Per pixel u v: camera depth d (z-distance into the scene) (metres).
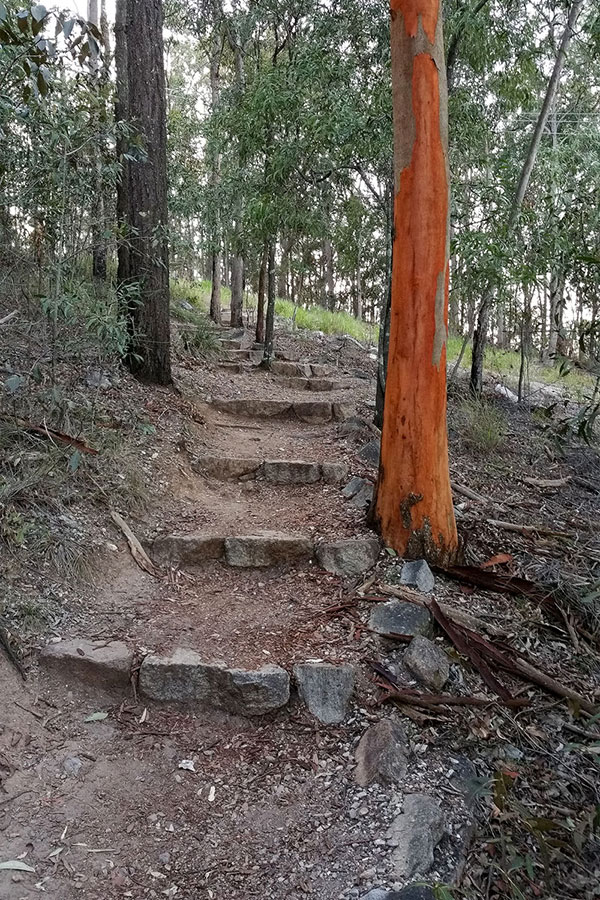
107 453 4.20
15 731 2.49
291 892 2.00
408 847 2.07
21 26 2.74
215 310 11.66
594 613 3.43
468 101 5.93
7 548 3.15
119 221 4.95
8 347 4.32
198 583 3.61
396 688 2.77
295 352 9.59
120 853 2.13
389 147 5.23
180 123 9.32
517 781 2.46
